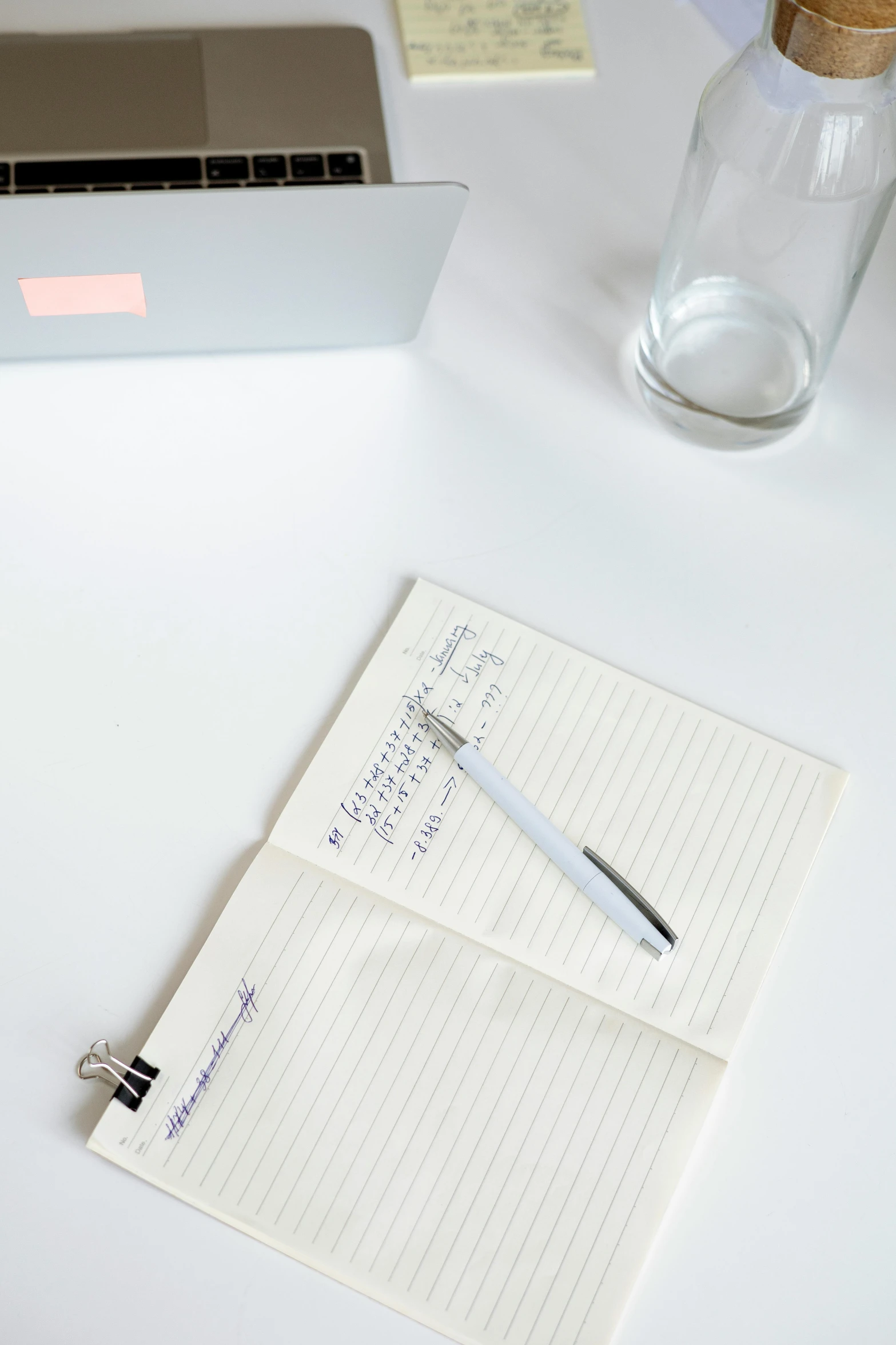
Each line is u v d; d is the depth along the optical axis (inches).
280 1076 21.1
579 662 25.2
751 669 25.6
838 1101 22.0
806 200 24.5
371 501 26.6
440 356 28.4
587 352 28.9
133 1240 20.1
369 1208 20.5
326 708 24.5
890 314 29.9
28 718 23.6
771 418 26.8
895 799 24.6
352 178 27.7
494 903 22.8
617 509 27.0
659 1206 20.9
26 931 22.0
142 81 28.1
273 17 30.7
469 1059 21.6
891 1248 21.2
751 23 33.4
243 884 22.4
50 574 25.0
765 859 23.6
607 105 31.8
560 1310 20.1
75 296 25.1
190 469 26.5
